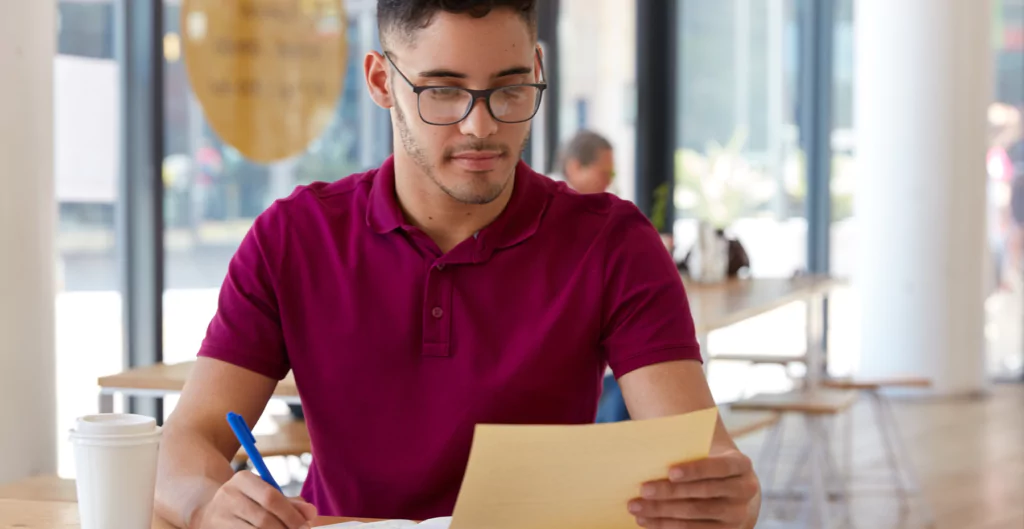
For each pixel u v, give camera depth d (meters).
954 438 5.62
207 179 4.04
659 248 1.59
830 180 7.15
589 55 5.94
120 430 1.23
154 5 3.78
